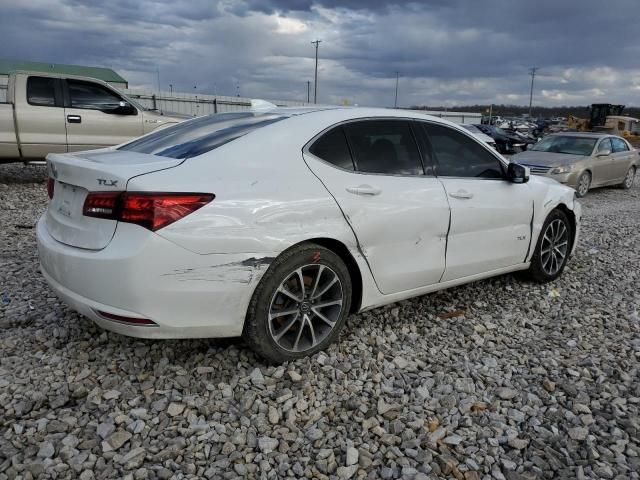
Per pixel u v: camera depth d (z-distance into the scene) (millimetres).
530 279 5055
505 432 2680
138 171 2748
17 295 4137
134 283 2635
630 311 4430
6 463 2307
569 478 2379
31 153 9219
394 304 4289
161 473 2293
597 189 14484
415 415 2793
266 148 3121
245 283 2869
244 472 2336
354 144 3473
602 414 2863
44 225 3330
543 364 3416
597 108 42938
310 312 3246
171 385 2955
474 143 4246
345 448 2512
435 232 3748
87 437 2510
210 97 28656
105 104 9750
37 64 40000
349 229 3242
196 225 2711
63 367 3098
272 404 2836
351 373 3189
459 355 3518
